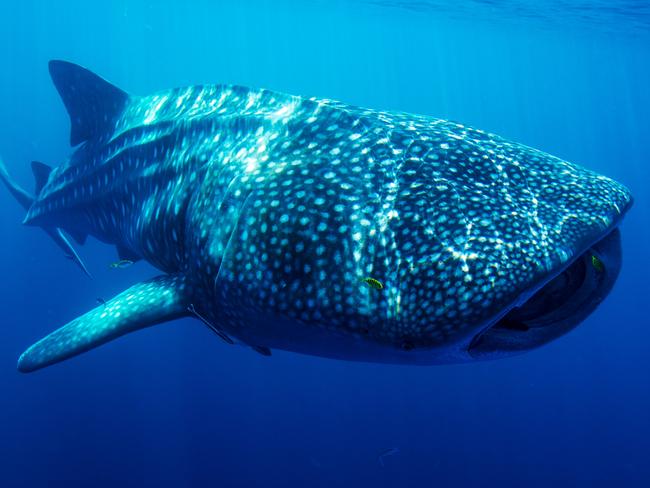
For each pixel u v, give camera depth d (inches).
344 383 855.7
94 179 202.5
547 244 88.2
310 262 101.0
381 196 101.1
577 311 98.0
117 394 869.8
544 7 1134.4
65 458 785.6
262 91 144.0
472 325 83.9
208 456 772.0
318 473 734.5
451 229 92.3
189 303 132.4
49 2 2519.7
